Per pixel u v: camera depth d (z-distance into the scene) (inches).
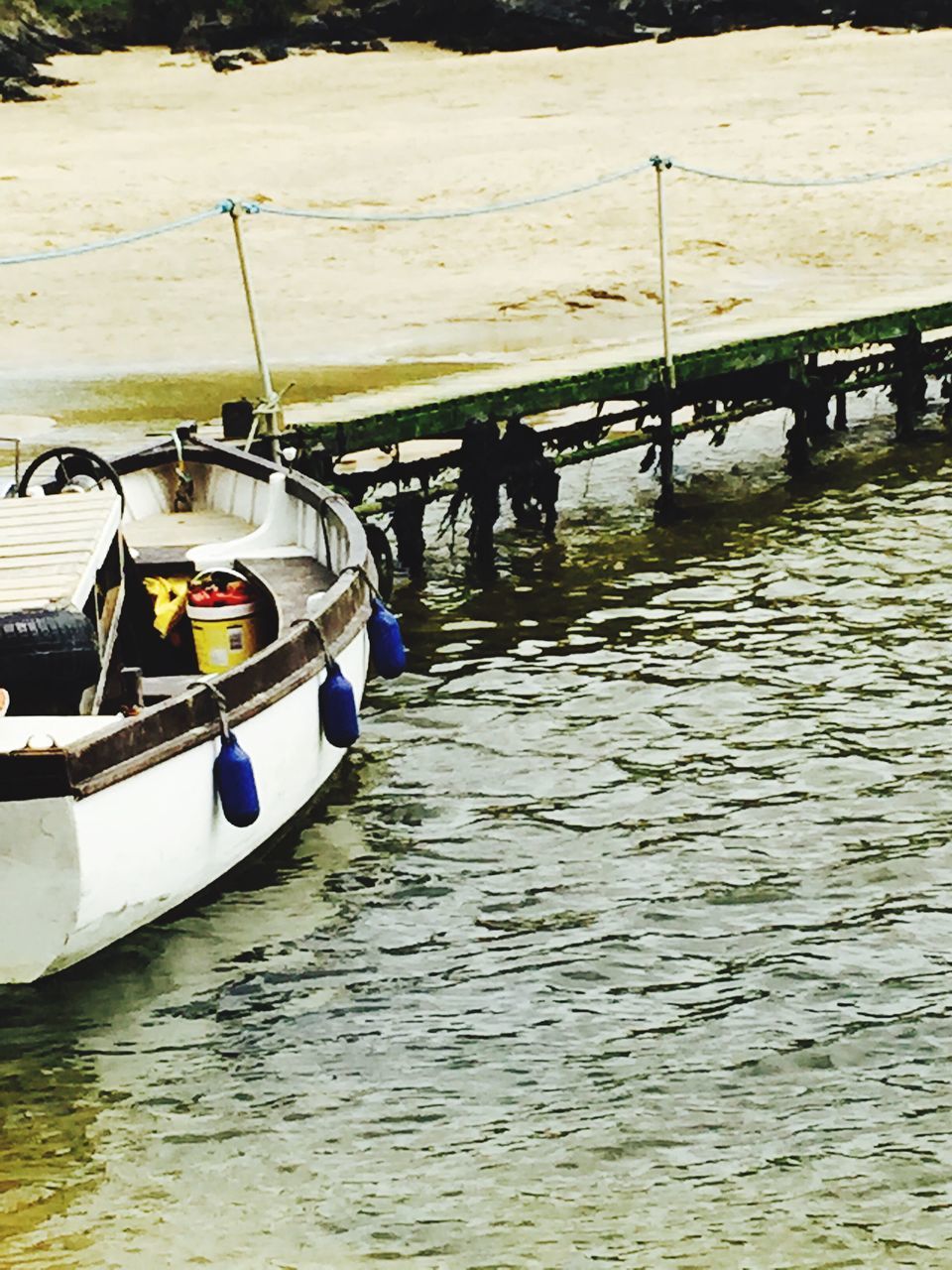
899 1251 236.1
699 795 388.8
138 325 953.5
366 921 336.2
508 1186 253.4
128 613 397.7
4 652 297.4
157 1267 235.9
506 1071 284.7
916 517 609.6
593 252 1064.8
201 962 320.2
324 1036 297.1
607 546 594.9
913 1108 269.3
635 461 701.9
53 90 2217.0
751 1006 300.8
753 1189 250.8
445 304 964.0
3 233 1211.9
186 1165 261.4
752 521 615.2
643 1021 298.0
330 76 2229.3
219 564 435.8
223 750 311.7
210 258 1109.7
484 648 498.0
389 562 548.7
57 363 882.1
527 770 406.9
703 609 521.7
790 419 757.3
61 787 271.6
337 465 677.3
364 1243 240.7
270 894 345.4
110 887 288.7
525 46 2349.9
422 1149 263.6
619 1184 253.1
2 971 293.4
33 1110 276.8
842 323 673.6
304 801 365.7
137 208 1283.2
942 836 362.3
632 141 1480.1
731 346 635.5
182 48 2527.1
